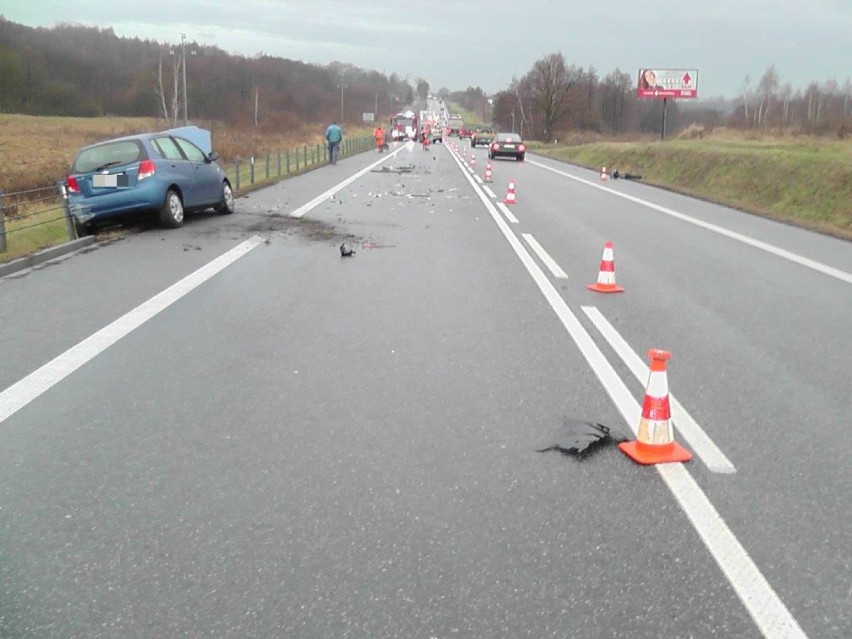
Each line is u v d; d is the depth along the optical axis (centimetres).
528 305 886
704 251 1308
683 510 410
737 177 2622
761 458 477
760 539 382
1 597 334
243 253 1205
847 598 336
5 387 597
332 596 335
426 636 310
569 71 10394
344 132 8275
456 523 395
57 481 442
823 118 4391
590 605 329
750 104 9750
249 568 356
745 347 725
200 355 679
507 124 13450
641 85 5612
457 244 1334
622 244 1373
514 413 548
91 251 1218
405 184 2630
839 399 585
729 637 310
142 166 1387
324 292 936
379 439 500
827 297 955
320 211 1784
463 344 720
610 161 3997
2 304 866
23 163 3319
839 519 403
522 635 310
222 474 450
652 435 471
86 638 308
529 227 1580
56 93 8444
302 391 589
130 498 421
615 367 655
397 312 841
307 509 410
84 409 552
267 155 2656
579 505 414
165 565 358
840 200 2016
